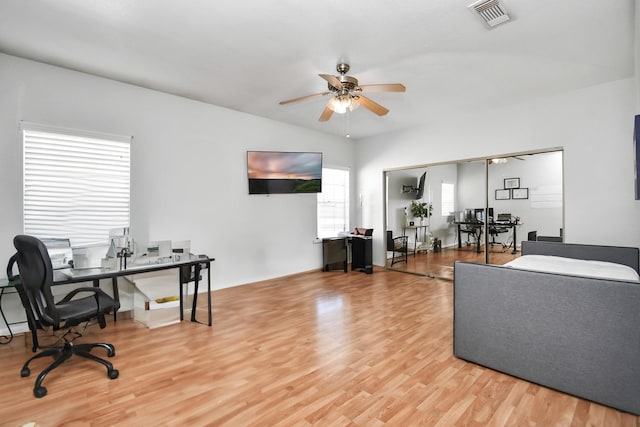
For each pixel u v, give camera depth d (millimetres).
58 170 3059
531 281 1946
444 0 2062
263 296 3994
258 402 1808
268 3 2090
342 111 3047
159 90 3684
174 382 2021
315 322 3088
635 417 1643
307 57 2861
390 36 2506
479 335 2186
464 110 4395
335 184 5957
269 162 4703
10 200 2797
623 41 2582
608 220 3443
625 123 3340
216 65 3031
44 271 1922
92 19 2271
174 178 3850
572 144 3670
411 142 5312
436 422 1627
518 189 4160
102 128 3295
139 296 3150
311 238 5492
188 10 2166
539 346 1930
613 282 1691
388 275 5250
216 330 2904
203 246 4125
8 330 2789
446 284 4617
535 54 2803
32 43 2607
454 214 4809
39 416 1685
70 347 2178
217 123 4242
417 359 2316
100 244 3287
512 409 1729
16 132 2824
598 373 1738
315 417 1671
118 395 1881
